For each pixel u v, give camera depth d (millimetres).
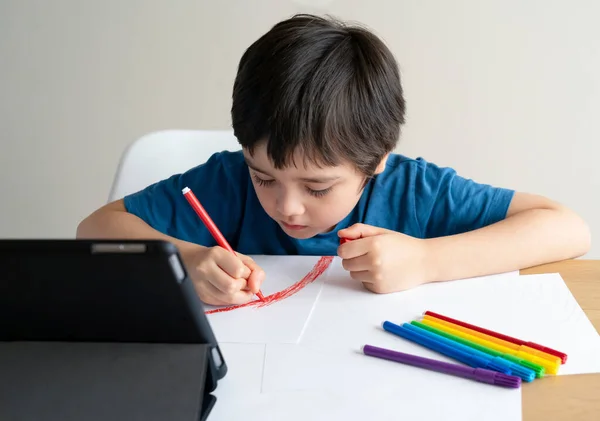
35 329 564
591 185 1641
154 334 556
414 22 1565
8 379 543
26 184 1796
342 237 826
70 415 516
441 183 992
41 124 1745
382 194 998
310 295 781
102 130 1736
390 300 763
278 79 759
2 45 1692
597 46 1546
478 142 1635
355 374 612
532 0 1533
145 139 1138
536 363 615
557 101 1591
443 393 581
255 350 657
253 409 563
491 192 982
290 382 601
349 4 1567
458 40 1570
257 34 1616
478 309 736
